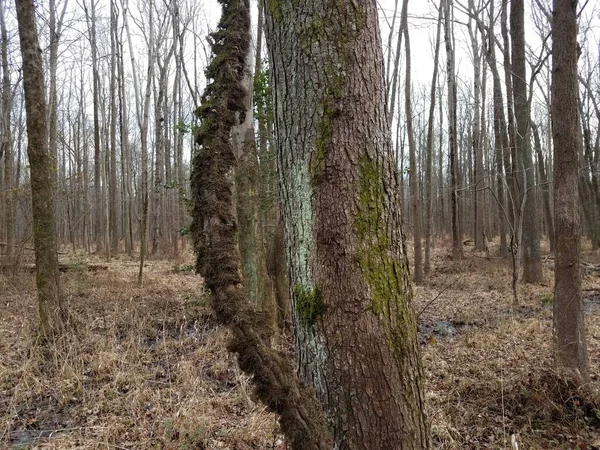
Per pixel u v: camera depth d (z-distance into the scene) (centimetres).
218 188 170
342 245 161
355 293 160
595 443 362
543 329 682
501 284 1115
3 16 1388
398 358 163
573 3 437
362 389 159
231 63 185
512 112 1136
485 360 534
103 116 2277
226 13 194
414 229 1212
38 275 639
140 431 396
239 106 186
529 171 1110
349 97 161
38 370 517
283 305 709
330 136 162
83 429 406
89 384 502
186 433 383
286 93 172
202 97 190
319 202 163
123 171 2281
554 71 449
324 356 164
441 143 2639
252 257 598
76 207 2681
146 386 489
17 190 1229
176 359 583
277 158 184
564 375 426
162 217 2269
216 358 572
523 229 1142
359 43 163
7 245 1225
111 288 994
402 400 162
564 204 449
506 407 418
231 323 153
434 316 853
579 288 449
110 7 1892
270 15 177
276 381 146
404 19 1238
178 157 2173
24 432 410
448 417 399
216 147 174
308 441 141
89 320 706
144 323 692
